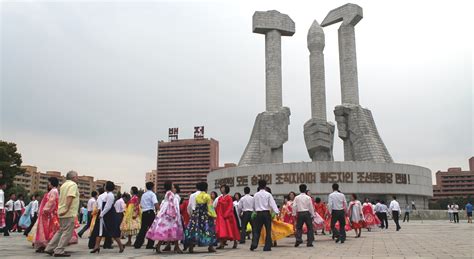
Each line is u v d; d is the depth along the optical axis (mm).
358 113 49469
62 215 10953
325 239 17219
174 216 11672
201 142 143500
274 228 13906
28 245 14484
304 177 42438
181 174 142750
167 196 11891
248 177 44812
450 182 139750
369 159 47344
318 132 49156
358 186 42125
